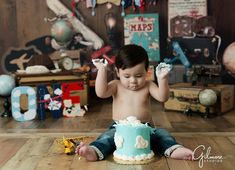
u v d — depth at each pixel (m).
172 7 3.45
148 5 3.47
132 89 1.87
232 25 3.42
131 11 3.50
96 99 3.53
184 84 3.10
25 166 1.64
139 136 1.66
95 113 2.94
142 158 1.65
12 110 2.67
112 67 3.43
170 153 1.71
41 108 2.73
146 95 1.89
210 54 3.44
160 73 1.81
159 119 2.67
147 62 1.85
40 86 2.75
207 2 3.42
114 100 1.92
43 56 3.19
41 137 2.16
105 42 3.54
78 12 3.52
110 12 3.51
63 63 3.33
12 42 3.56
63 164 1.65
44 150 1.89
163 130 1.87
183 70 3.42
